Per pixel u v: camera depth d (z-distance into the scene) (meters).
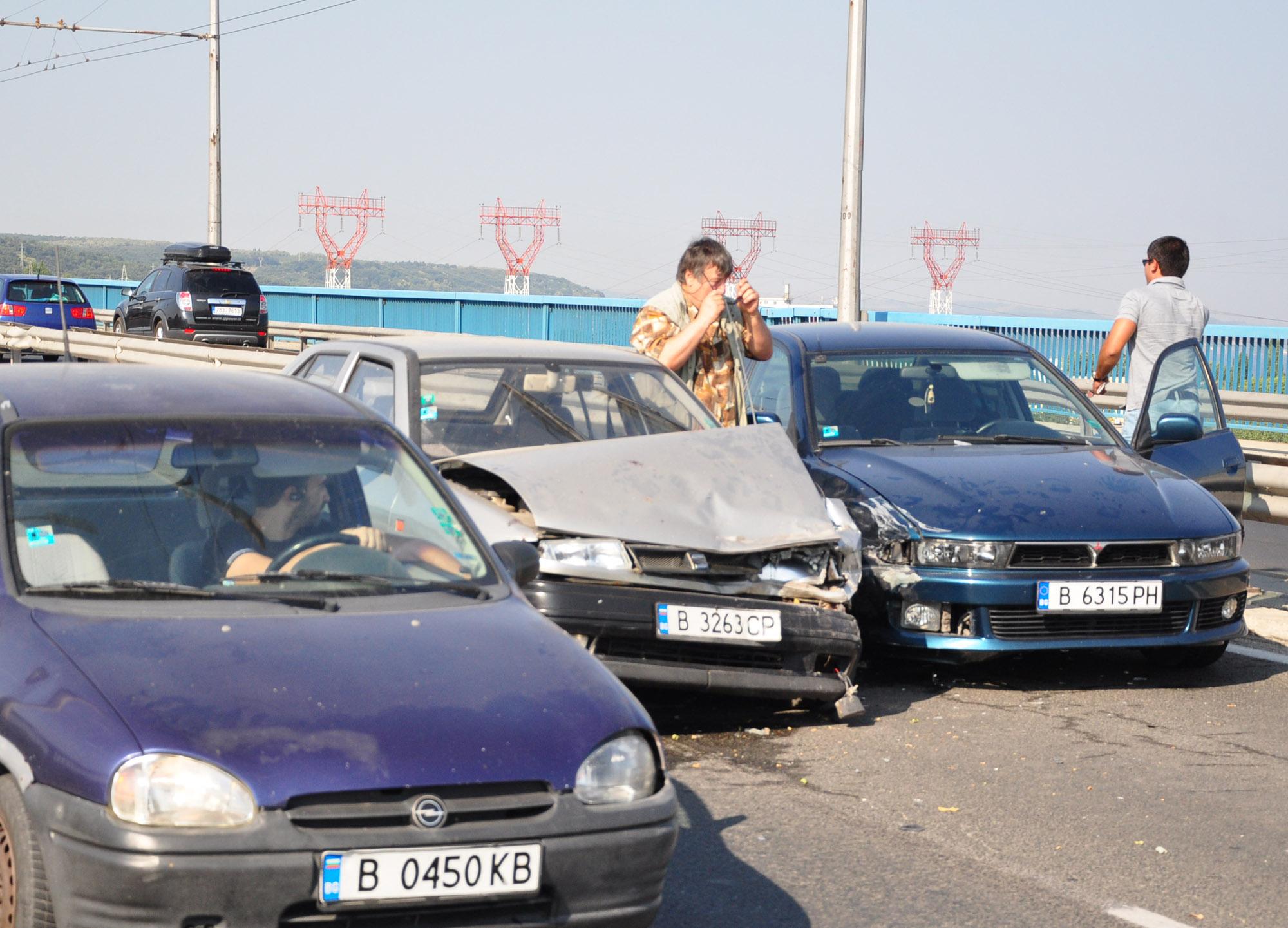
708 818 6.09
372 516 5.24
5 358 27.97
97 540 4.77
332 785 3.86
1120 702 8.23
